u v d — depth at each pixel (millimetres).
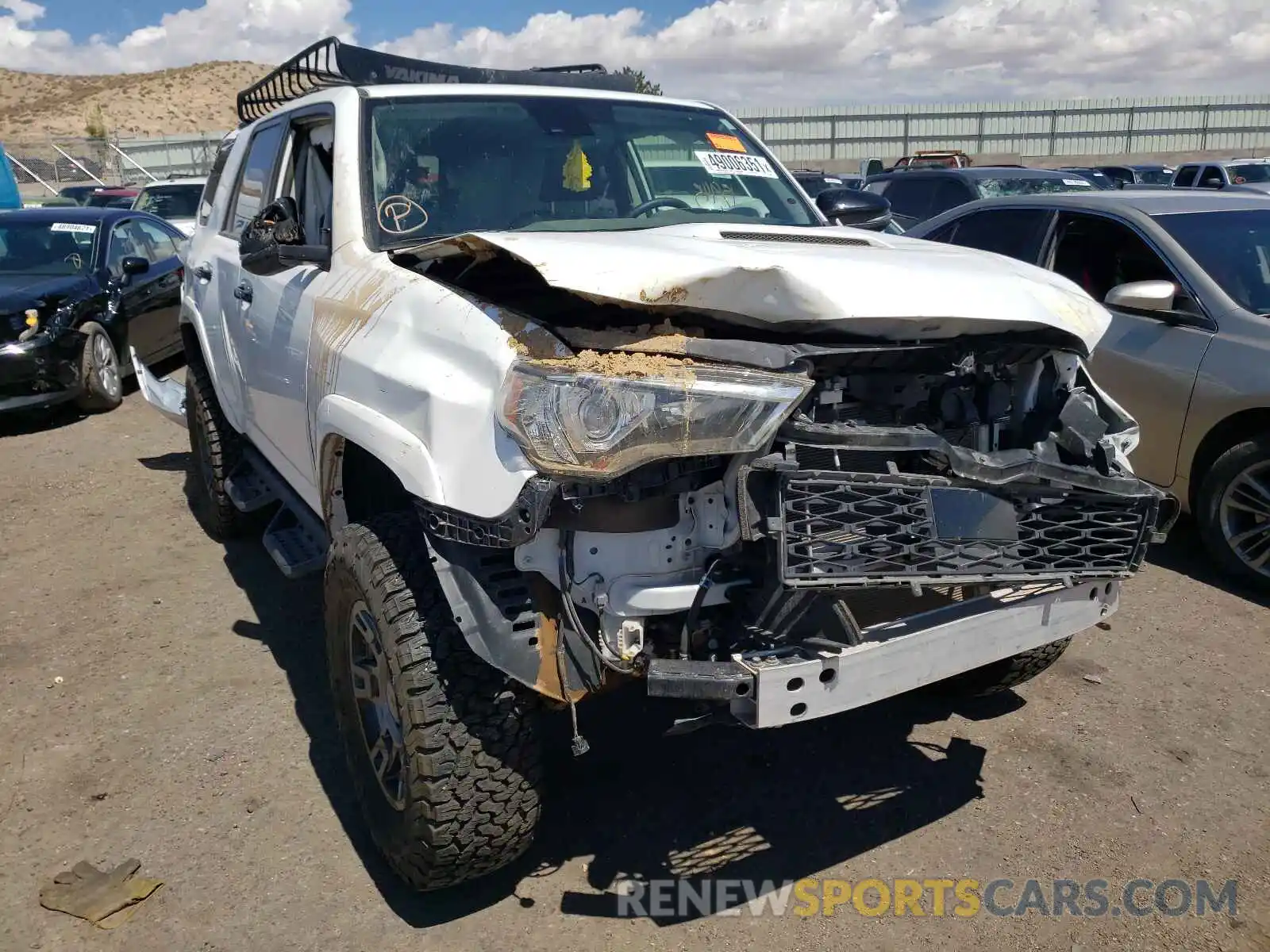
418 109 3648
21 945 2686
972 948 2670
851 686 2434
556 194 3641
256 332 4062
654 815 3213
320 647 4355
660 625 2521
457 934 2725
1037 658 3559
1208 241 5250
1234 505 4789
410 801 2584
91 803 3285
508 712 2549
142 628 4551
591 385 2264
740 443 2289
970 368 2762
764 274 2393
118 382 8961
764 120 38312
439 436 2490
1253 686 3957
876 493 2438
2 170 21844
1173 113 37281
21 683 4062
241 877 2941
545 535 2412
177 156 37594
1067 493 2697
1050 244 6020
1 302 8070
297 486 3984
